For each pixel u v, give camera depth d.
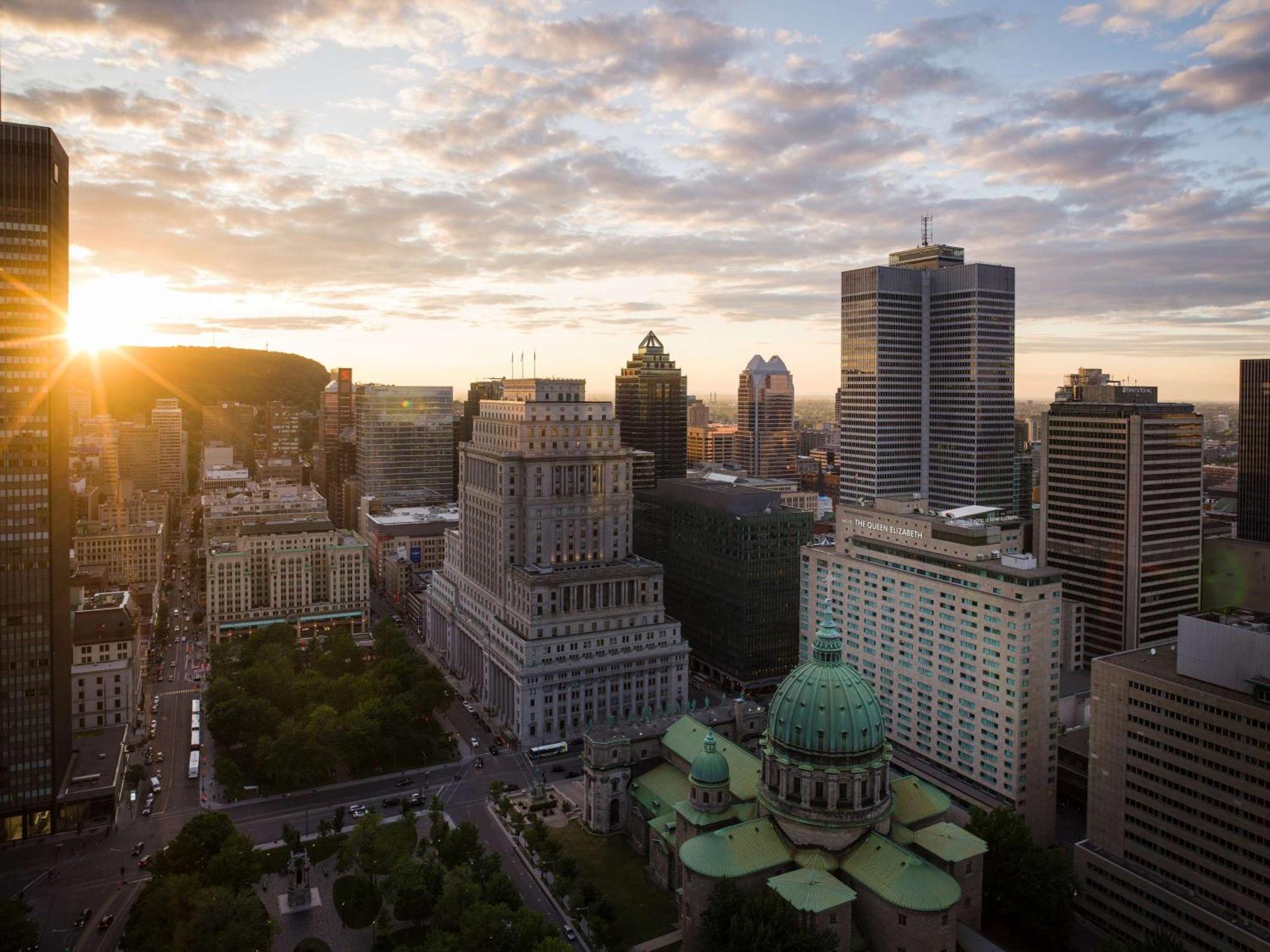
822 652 176.25
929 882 155.50
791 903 153.75
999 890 178.12
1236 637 169.50
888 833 175.00
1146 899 176.88
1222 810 166.88
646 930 176.62
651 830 197.00
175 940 157.25
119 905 186.88
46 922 180.62
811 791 169.88
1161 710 177.50
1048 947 175.00
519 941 157.00
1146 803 180.88
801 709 172.62
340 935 176.00
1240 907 164.38
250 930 158.38
